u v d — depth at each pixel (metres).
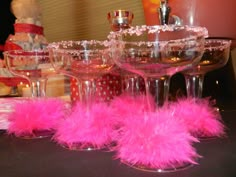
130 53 0.45
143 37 0.45
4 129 0.64
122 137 0.46
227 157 0.44
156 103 0.51
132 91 0.75
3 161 0.46
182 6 0.74
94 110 0.56
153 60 0.45
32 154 0.49
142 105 0.60
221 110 0.76
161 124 0.43
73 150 0.50
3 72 1.16
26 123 0.61
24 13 1.18
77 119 0.54
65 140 0.53
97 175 0.39
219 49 0.62
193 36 0.45
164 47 0.44
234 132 0.58
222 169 0.40
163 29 0.44
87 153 0.48
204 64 0.63
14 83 1.16
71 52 0.55
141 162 0.42
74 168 0.42
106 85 0.80
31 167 0.43
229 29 0.74
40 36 1.17
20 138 0.59
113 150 0.49
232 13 0.73
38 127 0.61
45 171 0.41
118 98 0.68
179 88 0.79
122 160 0.44
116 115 0.56
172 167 0.41
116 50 0.47
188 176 0.38
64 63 0.57
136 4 1.26
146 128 0.43
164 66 0.45
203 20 0.74
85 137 0.52
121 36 0.46
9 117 0.64
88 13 1.55
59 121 0.60
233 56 0.85
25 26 1.13
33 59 0.75
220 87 0.82
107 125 0.53
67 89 1.05
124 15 0.73
